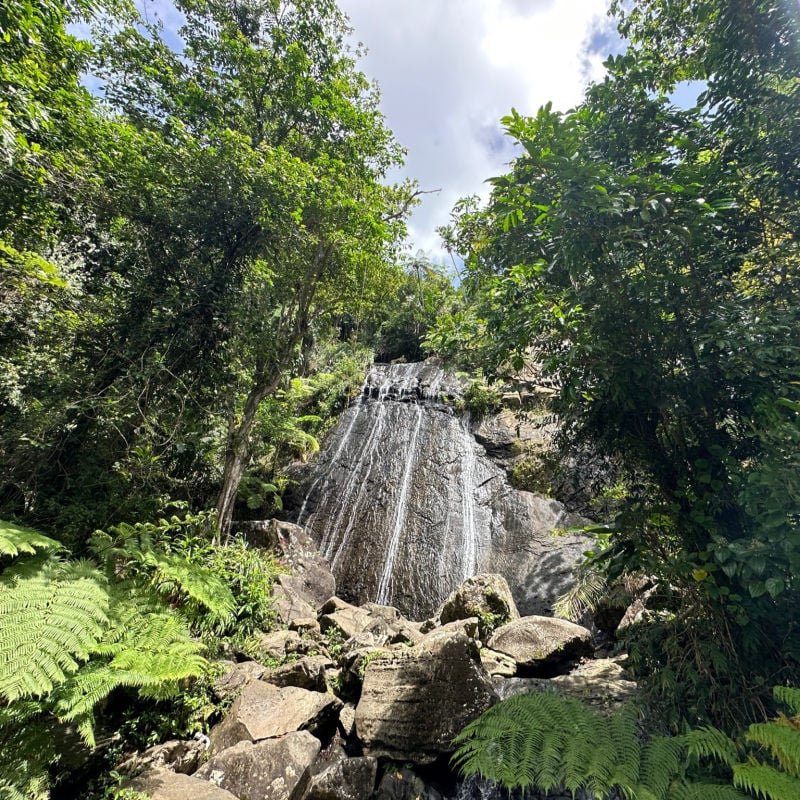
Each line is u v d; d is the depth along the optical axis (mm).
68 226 4840
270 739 2600
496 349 2805
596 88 2799
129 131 4680
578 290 2516
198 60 6434
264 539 6676
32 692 2023
